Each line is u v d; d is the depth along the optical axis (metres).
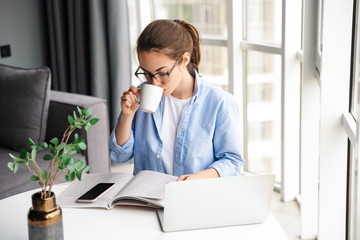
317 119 2.57
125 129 1.88
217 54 3.58
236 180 1.49
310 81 2.51
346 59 2.07
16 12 3.81
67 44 3.89
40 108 2.92
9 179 2.60
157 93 1.71
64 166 1.35
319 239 2.30
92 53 3.69
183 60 1.76
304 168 2.63
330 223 2.27
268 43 3.20
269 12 3.15
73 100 2.97
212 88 1.88
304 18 2.43
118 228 1.55
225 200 1.51
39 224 1.35
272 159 3.43
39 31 3.97
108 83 3.77
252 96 3.43
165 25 1.73
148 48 1.69
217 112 1.86
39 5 3.93
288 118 3.02
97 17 3.62
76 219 1.60
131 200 1.65
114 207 1.67
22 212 1.69
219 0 3.45
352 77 2.09
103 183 1.78
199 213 1.51
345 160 2.18
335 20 2.04
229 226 1.56
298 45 2.91
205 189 1.48
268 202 1.54
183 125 1.88
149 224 1.57
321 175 2.21
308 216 2.68
